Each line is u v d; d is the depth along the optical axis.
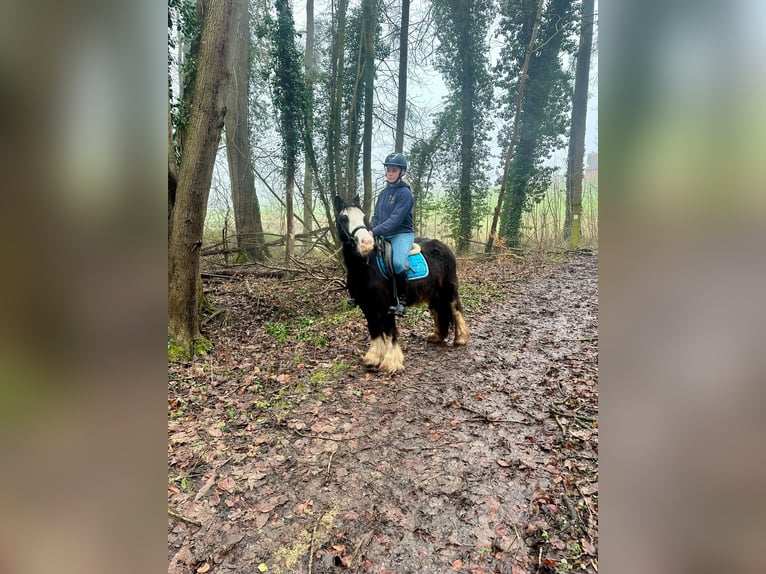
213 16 4.57
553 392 3.64
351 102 11.39
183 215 4.86
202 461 2.80
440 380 3.99
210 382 4.21
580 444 2.83
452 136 12.88
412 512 2.29
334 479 2.59
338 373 4.25
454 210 13.25
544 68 12.44
